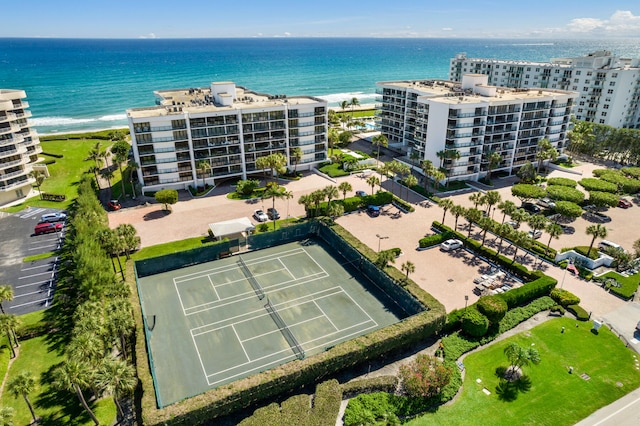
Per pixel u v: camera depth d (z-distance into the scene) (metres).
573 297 65.94
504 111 115.06
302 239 88.88
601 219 96.31
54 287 70.56
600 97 150.38
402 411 46.56
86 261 61.91
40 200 106.69
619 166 130.75
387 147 150.25
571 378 51.94
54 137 156.12
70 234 83.69
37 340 58.22
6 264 77.62
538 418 46.31
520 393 49.59
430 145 118.06
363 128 179.75
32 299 67.12
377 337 53.84
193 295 69.56
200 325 62.16
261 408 46.22
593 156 139.62
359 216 97.62
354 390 49.12
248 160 116.75
